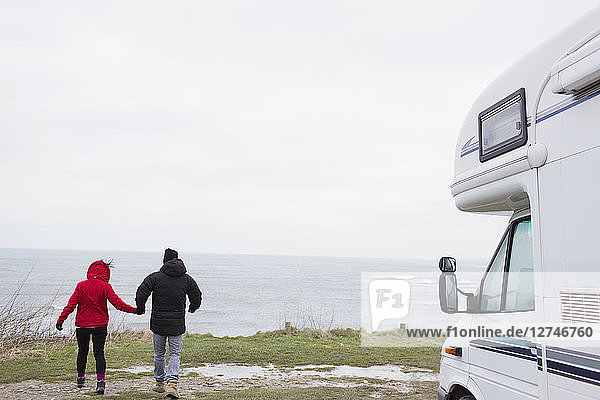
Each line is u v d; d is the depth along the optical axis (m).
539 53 3.88
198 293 8.80
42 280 93.62
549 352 3.55
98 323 8.86
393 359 12.73
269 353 13.35
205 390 9.35
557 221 3.51
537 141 3.77
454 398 5.22
